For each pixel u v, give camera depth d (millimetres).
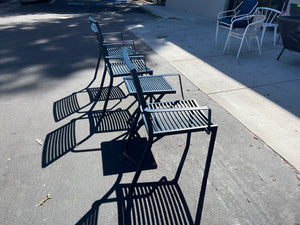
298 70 4660
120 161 2418
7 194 2006
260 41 6648
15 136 2705
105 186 2125
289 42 4773
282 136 2791
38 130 2826
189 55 5484
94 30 3021
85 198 2002
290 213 1911
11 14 10594
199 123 2029
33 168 2283
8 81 4035
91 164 2365
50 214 1854
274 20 8055
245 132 2857
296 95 3699
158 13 11969
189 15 11188
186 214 1896
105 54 3176
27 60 5008
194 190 2107
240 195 2064
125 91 3824
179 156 2496
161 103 2369
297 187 2152
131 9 13602
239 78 4293
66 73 4422
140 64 3385
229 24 5727
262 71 4605
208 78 4293
